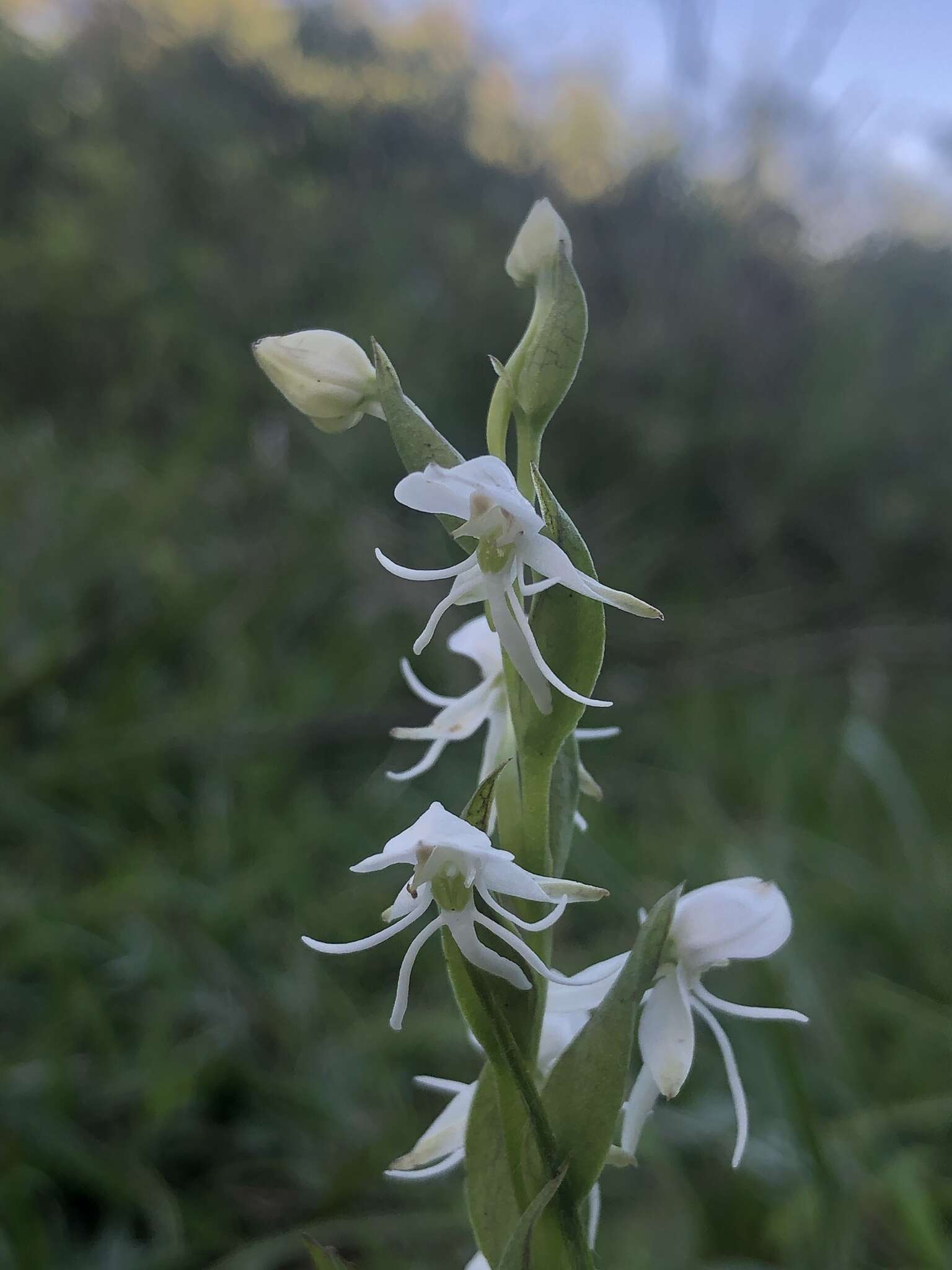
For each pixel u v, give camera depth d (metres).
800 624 0.29
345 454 0.29
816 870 0.18
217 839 0.18
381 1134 0.13
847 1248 0.11
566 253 0.08
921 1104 0.13
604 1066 0.07
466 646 0.10
